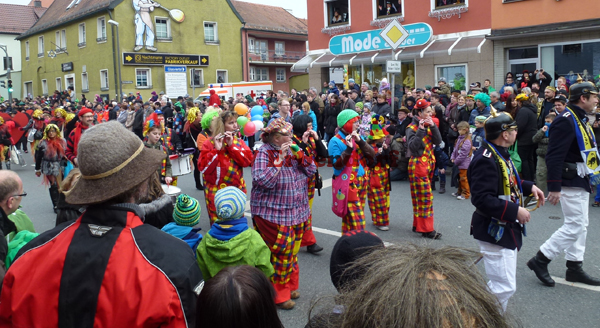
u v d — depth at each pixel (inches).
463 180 331.6
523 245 227.5
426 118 242.5
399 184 392.8
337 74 828.0
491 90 498.9
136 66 1282.0
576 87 167.6
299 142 216.2
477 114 385.1
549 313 158.7
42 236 72.4
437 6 716.0
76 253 67.4
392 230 262.4
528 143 334.3
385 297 47.5
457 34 691.4
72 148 314.7
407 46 721.0
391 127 402.9
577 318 154.7
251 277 70.4
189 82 1374.3
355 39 770.8
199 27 1390.3
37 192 421.1
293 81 1562.5
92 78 1354.6
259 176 160.6
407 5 741.9
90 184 70.2
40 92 1637.6
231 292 67.4
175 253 69.2
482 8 666.2
